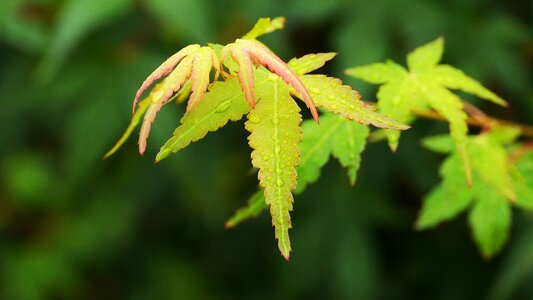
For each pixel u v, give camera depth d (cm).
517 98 72
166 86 31
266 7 66
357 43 66
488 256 42
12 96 71
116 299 88
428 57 39
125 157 76
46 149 86
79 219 81
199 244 89
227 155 79
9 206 84
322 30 71
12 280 82
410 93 38
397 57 67
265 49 32
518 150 42
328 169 78
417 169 72
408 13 67
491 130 41
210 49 32
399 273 86
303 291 81
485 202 42
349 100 32
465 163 36
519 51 71
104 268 86
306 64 34
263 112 32
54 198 83
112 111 68
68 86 69
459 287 83
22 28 64
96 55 70
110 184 78
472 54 68
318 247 79
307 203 79
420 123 71
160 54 70
